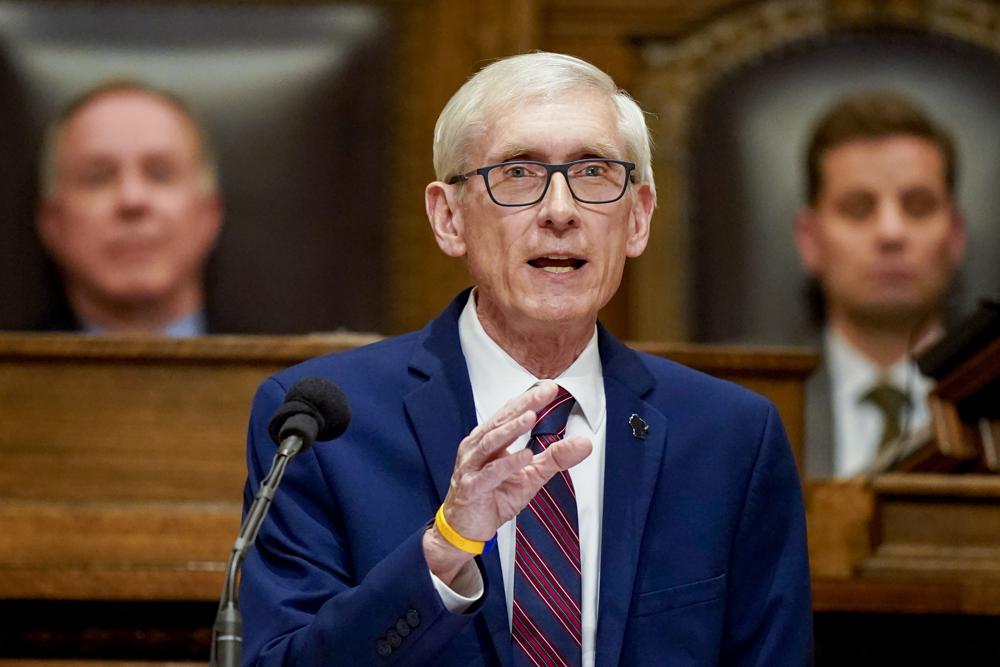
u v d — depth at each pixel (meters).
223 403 9.88
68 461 9.83
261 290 18.19
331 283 18.23
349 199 18.33
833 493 9.80
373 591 6.03
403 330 18.25
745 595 7.07
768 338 18.30
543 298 6.71
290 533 6.73
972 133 18.41
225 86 18.31
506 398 7.04
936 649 9.83
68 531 9.62
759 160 18.48
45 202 18.05
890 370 18.14
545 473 5.89
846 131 18.38
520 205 6.76
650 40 18.81
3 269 17.94
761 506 7.13
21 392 9.85
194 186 18.17
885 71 18.55
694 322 18.31
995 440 10.61
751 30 18.70
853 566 9.68
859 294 18.23
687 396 7.29
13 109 18.08
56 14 18.31
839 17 18.59
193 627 9.52
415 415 6.93
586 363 7.16
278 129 18.31
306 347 9.82
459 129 7.02
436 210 7.28
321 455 6.85
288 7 18.48
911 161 18.33
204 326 18.11
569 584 6.59
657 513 6.94
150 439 9.84
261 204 18.25
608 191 6.83
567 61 7.03
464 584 6.13
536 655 6.48
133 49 18.31
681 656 6.71
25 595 9.30
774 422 7.32
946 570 9.60
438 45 18.55
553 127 6.79
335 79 18.39
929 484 9.70
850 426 18.08
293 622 6.39
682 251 18.39
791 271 18.39
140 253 18.05
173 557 9.57
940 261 18.27
